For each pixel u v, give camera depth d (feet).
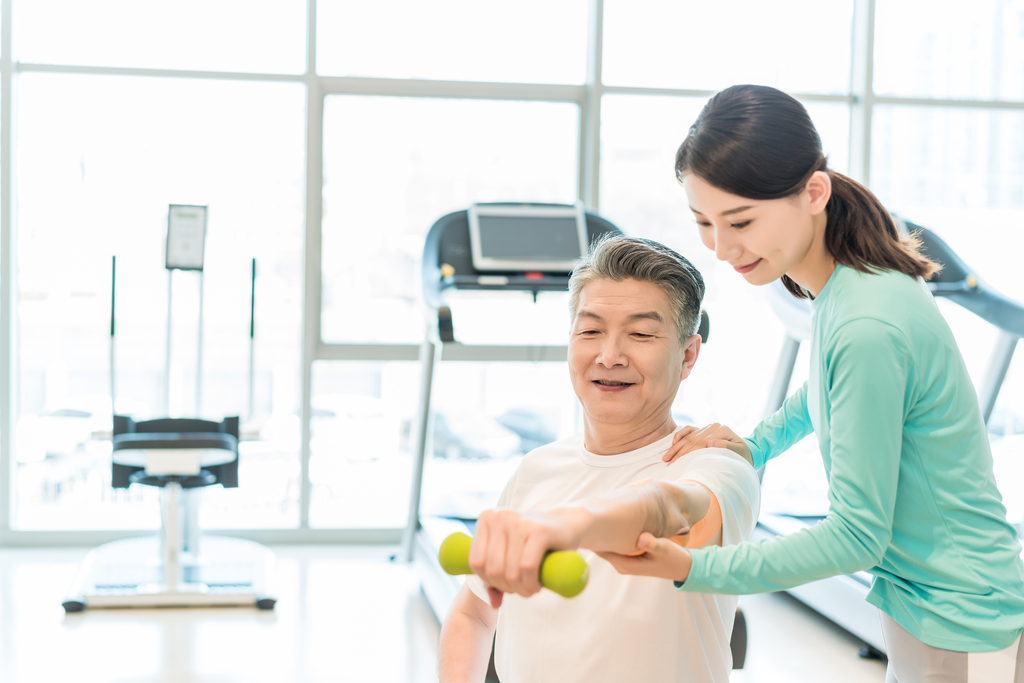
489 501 15.03
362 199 14.61
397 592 12.41
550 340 14.48
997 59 15.08
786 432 4.87
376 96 14.46
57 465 14.43
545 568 2.07
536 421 15.07
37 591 12.14
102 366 14.30
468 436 14.97
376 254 14.70
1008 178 15.21
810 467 15.17
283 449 14.79
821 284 4.03
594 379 3.89
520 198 14.90
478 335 14.39
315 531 14.75
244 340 14.56
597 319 3.84
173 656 10.02
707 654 3.65
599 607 3.62
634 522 2.55
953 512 3.84
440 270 11.65
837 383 3.65
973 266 15.25
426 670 9.80
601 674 3.55
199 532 12.96
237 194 14.39
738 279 14.97
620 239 3.99
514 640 3.84
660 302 3.81
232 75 14.07
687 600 3.56
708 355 15.03
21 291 14.08
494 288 11.37
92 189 14.12
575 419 15.08
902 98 14.75
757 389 15.10
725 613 3.76
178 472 11.18
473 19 14.61
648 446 3.93
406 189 14.69
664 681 3.51
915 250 4.02
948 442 3.78
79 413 14.37
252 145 14.37
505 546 2.14
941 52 14.97
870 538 3.43
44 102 13.97
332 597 12.16
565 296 14.48
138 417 13.10
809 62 15.02
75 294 14.20
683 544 3.03
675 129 14.85
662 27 14.73
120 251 14.24
